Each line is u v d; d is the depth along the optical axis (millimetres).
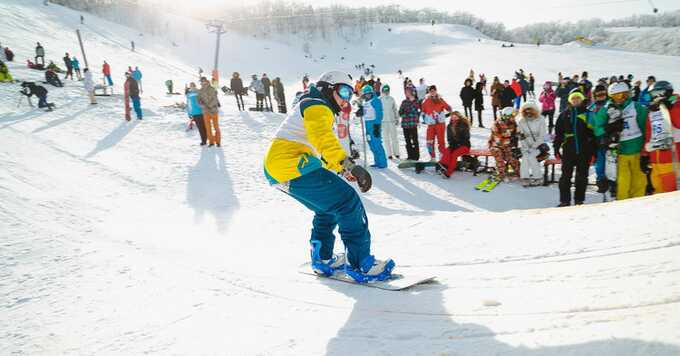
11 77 20750
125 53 50375
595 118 6941
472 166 10492
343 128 10141
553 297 2688
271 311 2957
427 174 10664
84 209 6531
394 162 11812
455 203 8555
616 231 3799
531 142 9359
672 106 5973
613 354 1846
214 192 8516
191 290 3389
